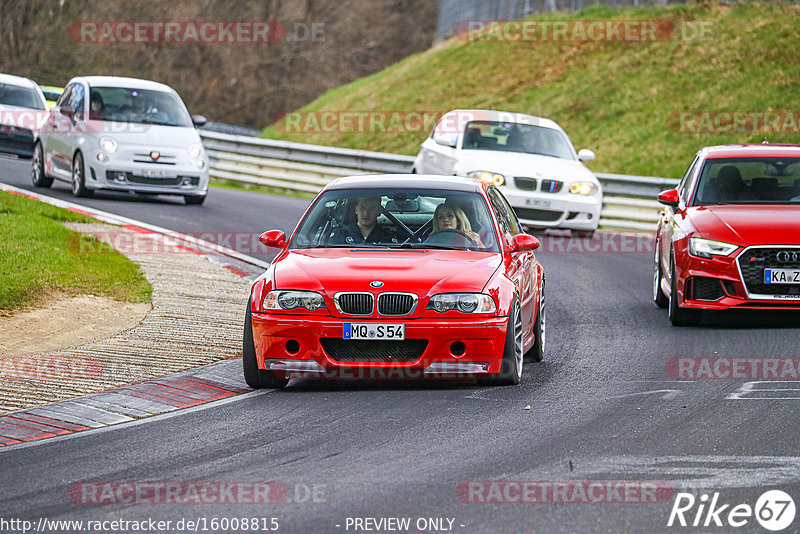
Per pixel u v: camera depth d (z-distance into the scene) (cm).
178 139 7069
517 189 6500
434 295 2923
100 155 6831
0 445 2448
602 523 1888
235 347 3559
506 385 3084
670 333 3991
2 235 4944
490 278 3009
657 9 13312
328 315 2917
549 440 2456
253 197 8269
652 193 7869
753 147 4647
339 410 2778
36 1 18325
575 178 6569
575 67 12756
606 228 7912
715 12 12756
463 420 2658
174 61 19488
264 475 2191
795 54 11356
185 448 2412
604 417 2688
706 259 3997
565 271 5628
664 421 2645
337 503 2000
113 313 4006
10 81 9538
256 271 5144
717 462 2269
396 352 2923
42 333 3672
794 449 2369
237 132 13888
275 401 2897
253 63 19825
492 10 15400
